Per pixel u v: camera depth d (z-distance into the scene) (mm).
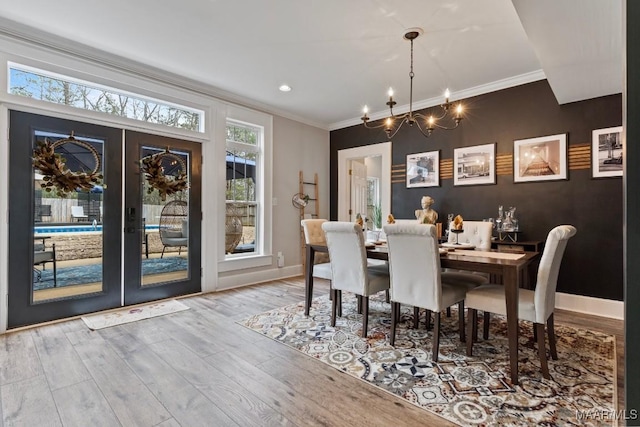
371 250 2838
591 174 3275
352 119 5336
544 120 3539
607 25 2125
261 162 4730
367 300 2676
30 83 2855
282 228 4980
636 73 933
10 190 2736
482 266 2123
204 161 4023
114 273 3324
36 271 2891
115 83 3289
